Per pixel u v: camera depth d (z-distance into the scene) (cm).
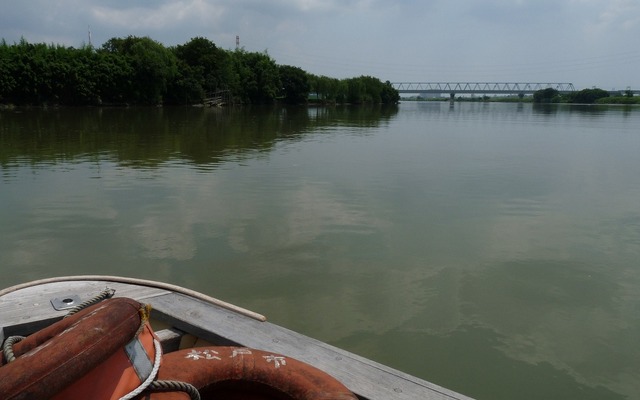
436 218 895
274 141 2191
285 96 7469
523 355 469
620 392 420
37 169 1328
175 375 210
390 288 598
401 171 1395
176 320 321
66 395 156
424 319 529
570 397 412
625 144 2270
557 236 805
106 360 165
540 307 561
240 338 299
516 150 1988
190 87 5509
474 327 516
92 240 739
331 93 8350
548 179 1306
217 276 617
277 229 807
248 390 226
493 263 682
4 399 137
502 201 1037
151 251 696
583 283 623
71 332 159
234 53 6938
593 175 1380
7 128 2514
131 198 1002
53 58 4572
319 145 2064
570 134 2873
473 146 2138
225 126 3011
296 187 1139
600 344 489
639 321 533
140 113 4144
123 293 353
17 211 890
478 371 445
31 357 149
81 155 1606
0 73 4131
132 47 5312
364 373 269
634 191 1162
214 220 851
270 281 607
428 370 445
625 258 709
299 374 225
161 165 1425
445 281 623
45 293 346
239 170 1361
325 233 792
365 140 2347
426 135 2730
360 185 1177
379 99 10388
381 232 805
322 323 515
